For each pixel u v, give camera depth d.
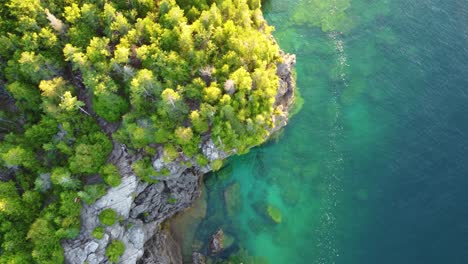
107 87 63.41
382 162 76.19
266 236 73.19
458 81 81.69
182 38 66.12
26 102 67.25
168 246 72.25
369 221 71.94
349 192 74.75
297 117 82.25
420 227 70.06
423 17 89.94
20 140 64.69
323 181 76.25
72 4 68.31
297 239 72.38
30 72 64.62
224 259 71.81
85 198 61.66
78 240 61.78
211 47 69.31
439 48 85.75
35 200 62.12
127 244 65.81
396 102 81.44
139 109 65.31
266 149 79.94
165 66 65.69
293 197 75.69
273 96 72.12
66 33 68.88
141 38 69.44
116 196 65.06
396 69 84.75
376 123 80.00
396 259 68.38
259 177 78.06
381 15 91.56
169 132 65.62
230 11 74.69
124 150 66.69
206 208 76.00
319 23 92.75
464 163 74.19
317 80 85.69
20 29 67.12
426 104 80.38
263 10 96.44
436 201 71.69
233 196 76.81
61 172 61.31
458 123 77.81
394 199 72.88
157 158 67.00
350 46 89.06
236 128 67.62
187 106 65.75
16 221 60.56
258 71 67.56
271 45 77.88
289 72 81.56
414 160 75.50
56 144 64.56
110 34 69.38
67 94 60.97
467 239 68.06
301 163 78.19
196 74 68.44
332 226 72.62
